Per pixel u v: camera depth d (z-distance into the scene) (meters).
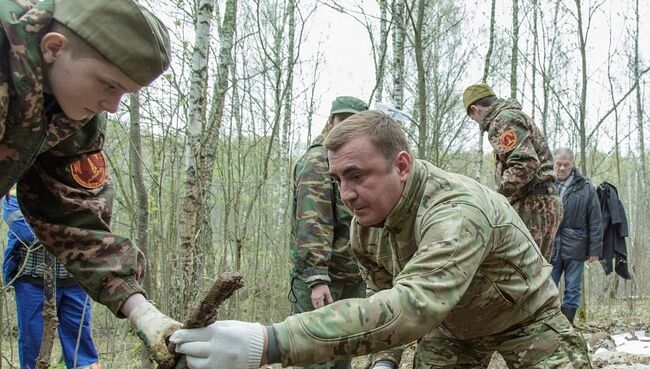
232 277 1.57
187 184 3.73
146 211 5.61
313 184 3.41
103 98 1.71
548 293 2.35
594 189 6.27
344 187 2.00
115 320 6.71
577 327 7.14
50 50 1.62
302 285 3.51
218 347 1.61
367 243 2.45
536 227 4.39
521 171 4.26
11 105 1.63
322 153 3.48
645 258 15.02
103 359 5.63
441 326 2.47
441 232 1.89
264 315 6.98
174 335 1.64
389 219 2.07
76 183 2.04
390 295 1.75
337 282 3.58
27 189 2.03
